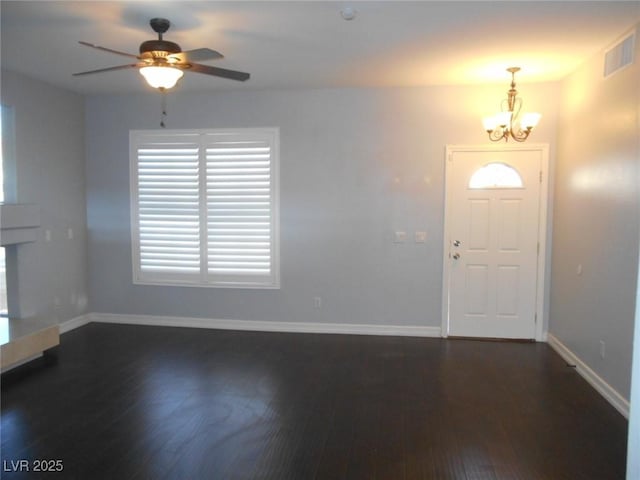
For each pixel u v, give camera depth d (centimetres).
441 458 271
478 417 321
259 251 521
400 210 500
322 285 517
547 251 481
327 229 511
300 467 261
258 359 434
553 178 474
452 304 502
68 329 519
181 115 521
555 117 468
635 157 310
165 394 355
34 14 296
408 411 330
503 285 493
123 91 509
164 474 254
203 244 528
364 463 265
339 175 505
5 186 440
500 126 428
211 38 338
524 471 258
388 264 506
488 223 489
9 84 429
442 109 486
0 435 293
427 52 369
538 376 395
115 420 313
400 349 464
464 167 488
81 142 533
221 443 286
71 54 379
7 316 455
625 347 322
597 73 371
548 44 350
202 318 538
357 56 380
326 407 335
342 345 477
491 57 382
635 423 113
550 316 482
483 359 436
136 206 535
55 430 300
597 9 284
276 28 318
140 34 332
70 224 517
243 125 512
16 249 446
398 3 276
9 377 387
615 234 338
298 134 506
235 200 519
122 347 466
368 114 496
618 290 332
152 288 544
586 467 262
